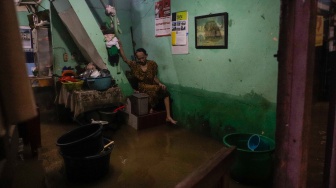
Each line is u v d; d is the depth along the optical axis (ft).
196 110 15.48
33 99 2.76
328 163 6.29
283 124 4.88
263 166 9.75
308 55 4.44
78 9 15.28
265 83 11.48
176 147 13.74
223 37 12.96
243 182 10.12
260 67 11.59
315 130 7.21
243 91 12.54
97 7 18.60
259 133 12.06
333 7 6.51
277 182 5.16
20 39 2.59
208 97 14.51
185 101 16.19
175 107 17.13
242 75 12.45
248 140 10.88
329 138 6.22
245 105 12.54
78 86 15.90
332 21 6.51
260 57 11.51
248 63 12.08
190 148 13.58
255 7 11.37
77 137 11.20
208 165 4.65
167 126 16.92
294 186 4.94
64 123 17.74
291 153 4.87
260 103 11.83
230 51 12.83
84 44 17.24
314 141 7.27
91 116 16.57
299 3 4.34
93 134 10.29
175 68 16.43
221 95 13.71
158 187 10.13
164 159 12.45
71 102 15.72
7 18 2.46
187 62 15.47
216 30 13.24
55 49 18.08
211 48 13.74
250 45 11.85
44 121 18.10
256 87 11.90
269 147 10.55
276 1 10.56
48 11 17.76
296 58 4.52
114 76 16.98
